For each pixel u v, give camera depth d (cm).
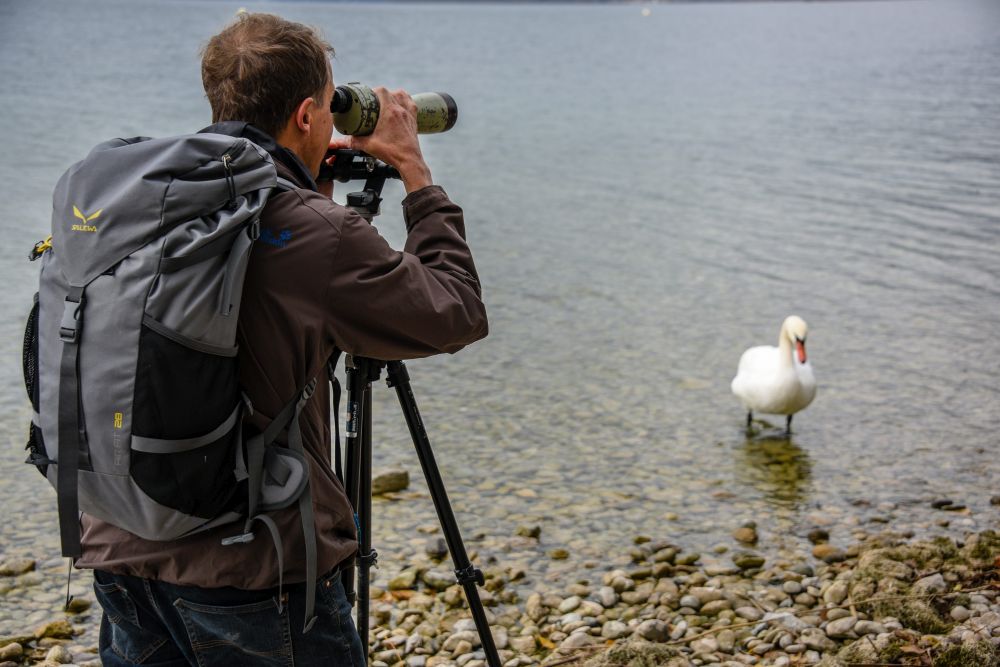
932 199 1612
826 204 1599
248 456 202
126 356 183
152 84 3212
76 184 191
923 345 938
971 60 4353
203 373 187
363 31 9206
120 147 194
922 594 450
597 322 1016
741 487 637
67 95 2856
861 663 388
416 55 5978
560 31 10669
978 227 1423
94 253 186
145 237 184
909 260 1256
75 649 422
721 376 863
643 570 511
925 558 498
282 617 212
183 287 184
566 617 459
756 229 1445
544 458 682
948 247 1317
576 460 679
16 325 941
